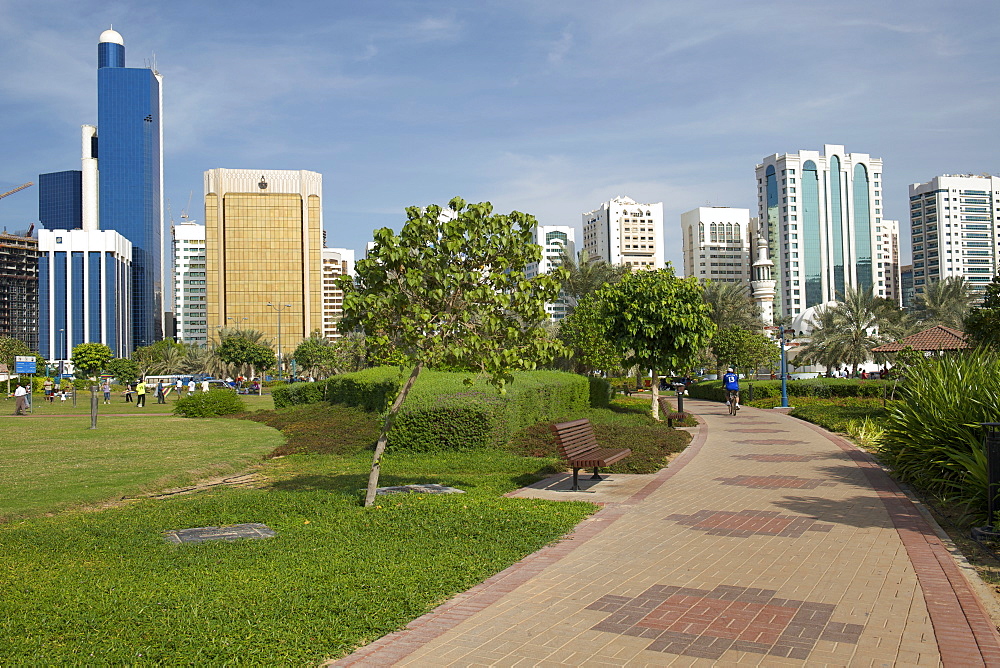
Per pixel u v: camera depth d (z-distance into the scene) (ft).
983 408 31.32
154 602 18.08
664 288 75.72
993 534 24.03
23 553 23.36
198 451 53.16
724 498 32.86
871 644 15.47
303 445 55.11
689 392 153.17
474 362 30.60
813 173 506.07
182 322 575.79
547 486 36.58
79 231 494.59
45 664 14.44
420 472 42.01
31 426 76.89
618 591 19.29
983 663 14.43
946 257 504.43
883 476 38.34
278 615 17.07
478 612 17.69
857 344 161.89
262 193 399.85
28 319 546.26
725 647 15.42
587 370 142.82
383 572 20.62
